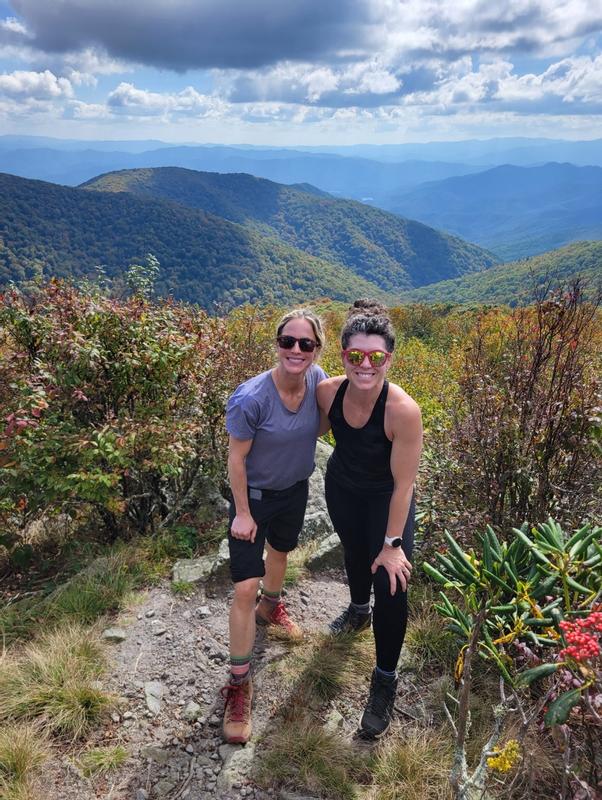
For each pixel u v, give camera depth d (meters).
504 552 1.87
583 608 1.69
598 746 1.87
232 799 1.98
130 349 3.84
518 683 1.52
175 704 2.44
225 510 4.46
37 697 2.34
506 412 2.96
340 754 2.13
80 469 3.38
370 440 2.18
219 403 4.35
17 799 1.91
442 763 2.05
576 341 2.82
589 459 2.82
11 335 3.89
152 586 3.35
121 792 2.01
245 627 2.29
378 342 1.98
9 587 3.66
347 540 2.56
